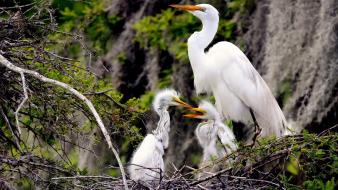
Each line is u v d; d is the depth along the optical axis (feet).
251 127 50.55
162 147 38.27
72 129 36.42
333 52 50.34
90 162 47.09
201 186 33.42
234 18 57.16
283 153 34.42
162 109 39.68
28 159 32.73
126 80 58.80
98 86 37.35
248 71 43.11
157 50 58.70
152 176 35.35
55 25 35.09
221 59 43.29
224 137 40.68
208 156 40.37
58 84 30.42
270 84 52.34
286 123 43.55
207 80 43.80
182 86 56.95
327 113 49.67
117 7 60.13
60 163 36.32
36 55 34.30
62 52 50.72
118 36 59.77
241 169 35.27
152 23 59.36
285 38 53.11
